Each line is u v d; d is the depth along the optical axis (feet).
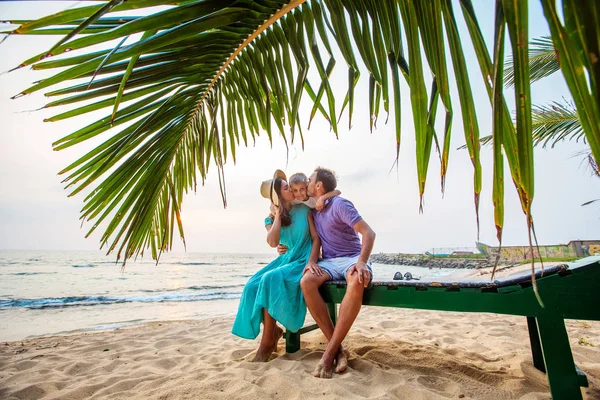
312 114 4.42
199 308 32.96
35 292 48.29
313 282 7.75
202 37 3.80
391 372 6.95
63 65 3.16
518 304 5.73
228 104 5.32
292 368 7.39
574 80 1.85
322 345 9.61
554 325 5.41
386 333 12.58
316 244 8.89
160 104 4.69
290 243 9.18
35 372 9.20
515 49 2.00
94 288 55.06
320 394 5.96
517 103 2.02
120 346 12.60
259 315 8.21
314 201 9.13
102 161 4.93
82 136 4.45
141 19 2.69
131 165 5.37
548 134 15.96
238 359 9.24
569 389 5.11
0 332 20.84
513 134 2.43
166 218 6.67
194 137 5.74
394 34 3.10
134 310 31.24
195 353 10.85
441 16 2.70
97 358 10.68
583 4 1.77
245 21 3.78
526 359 7.89
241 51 4.50
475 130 2.60
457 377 6.83
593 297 5.28
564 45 1.85
